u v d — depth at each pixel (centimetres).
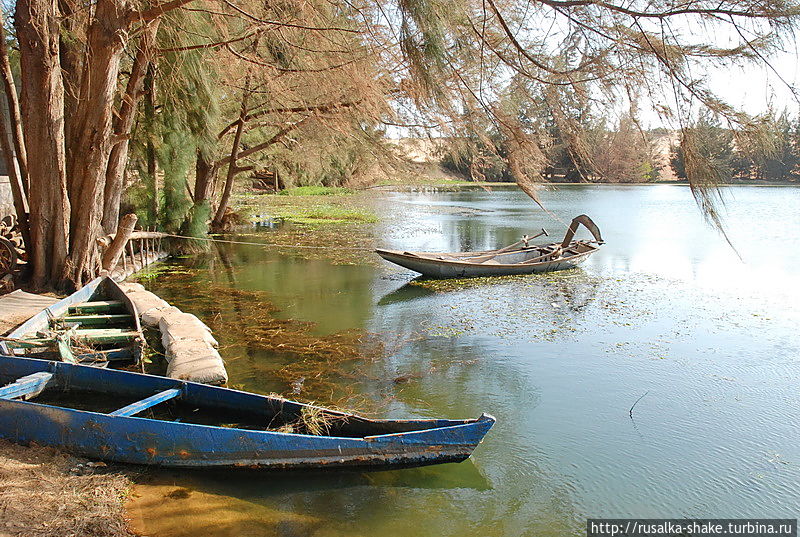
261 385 670
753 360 759
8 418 480
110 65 929
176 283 1227
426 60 557
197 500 428
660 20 480
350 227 2250
